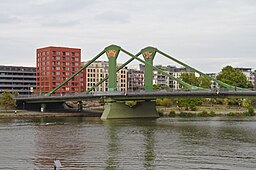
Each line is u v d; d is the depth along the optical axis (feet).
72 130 360.69
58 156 228.43
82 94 565.94
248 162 211.61
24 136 315.58
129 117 522.88
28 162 211.41
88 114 579.48
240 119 494.18
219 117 535.60
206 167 199.62
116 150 248.52
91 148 256.52
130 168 197.16
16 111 574.97
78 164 206.28
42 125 408.87
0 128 375.86
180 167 199.52
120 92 514.27
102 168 197.26
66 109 643.04
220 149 252.01
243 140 292.81
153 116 538.88
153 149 252.21
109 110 516.32
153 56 556.51
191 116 555.69
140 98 502.79
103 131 352.90
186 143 277.85
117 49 552.00
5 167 199.31
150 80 550.36
